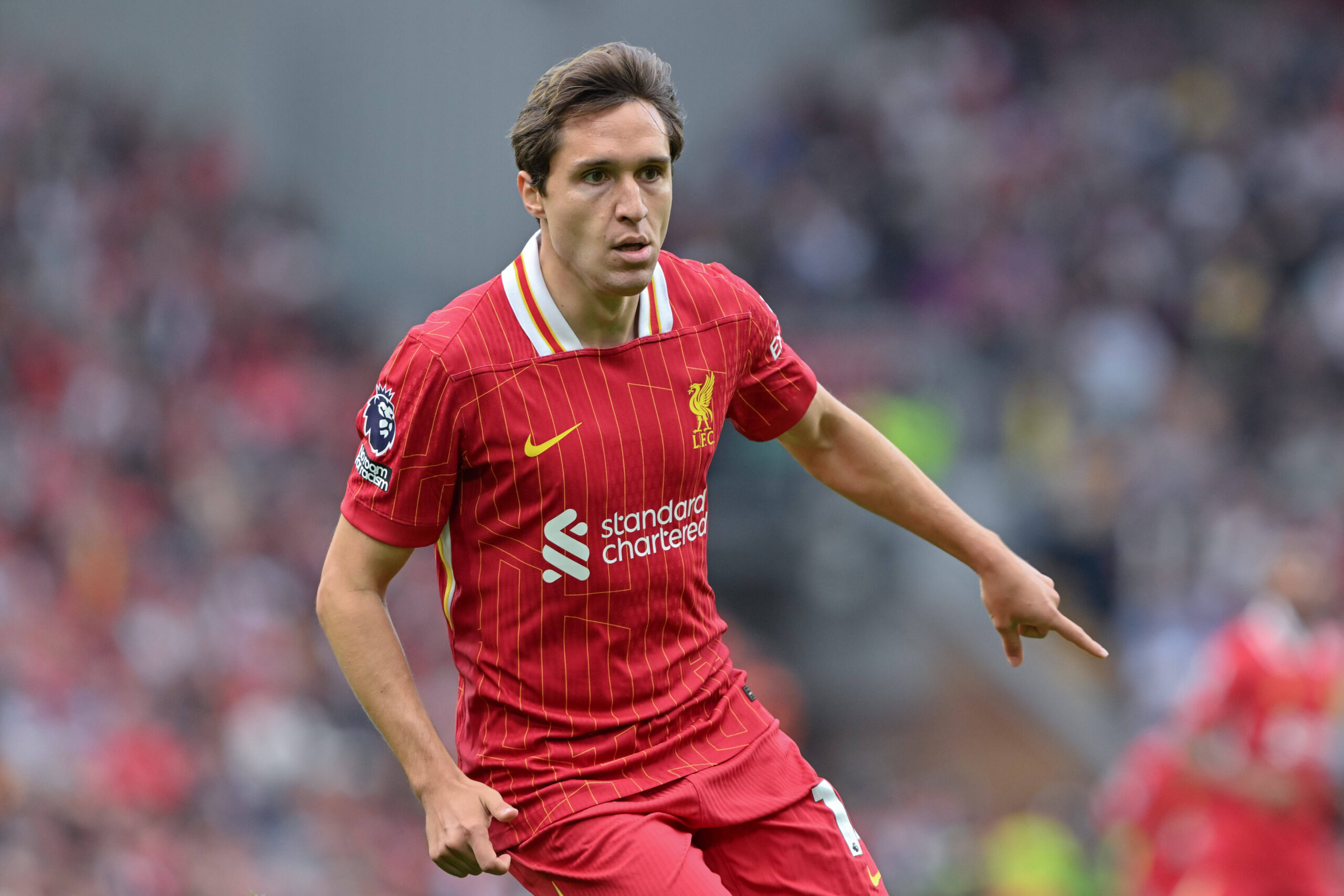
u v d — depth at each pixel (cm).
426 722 866
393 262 6625
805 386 987
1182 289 6381
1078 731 4719
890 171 6938
